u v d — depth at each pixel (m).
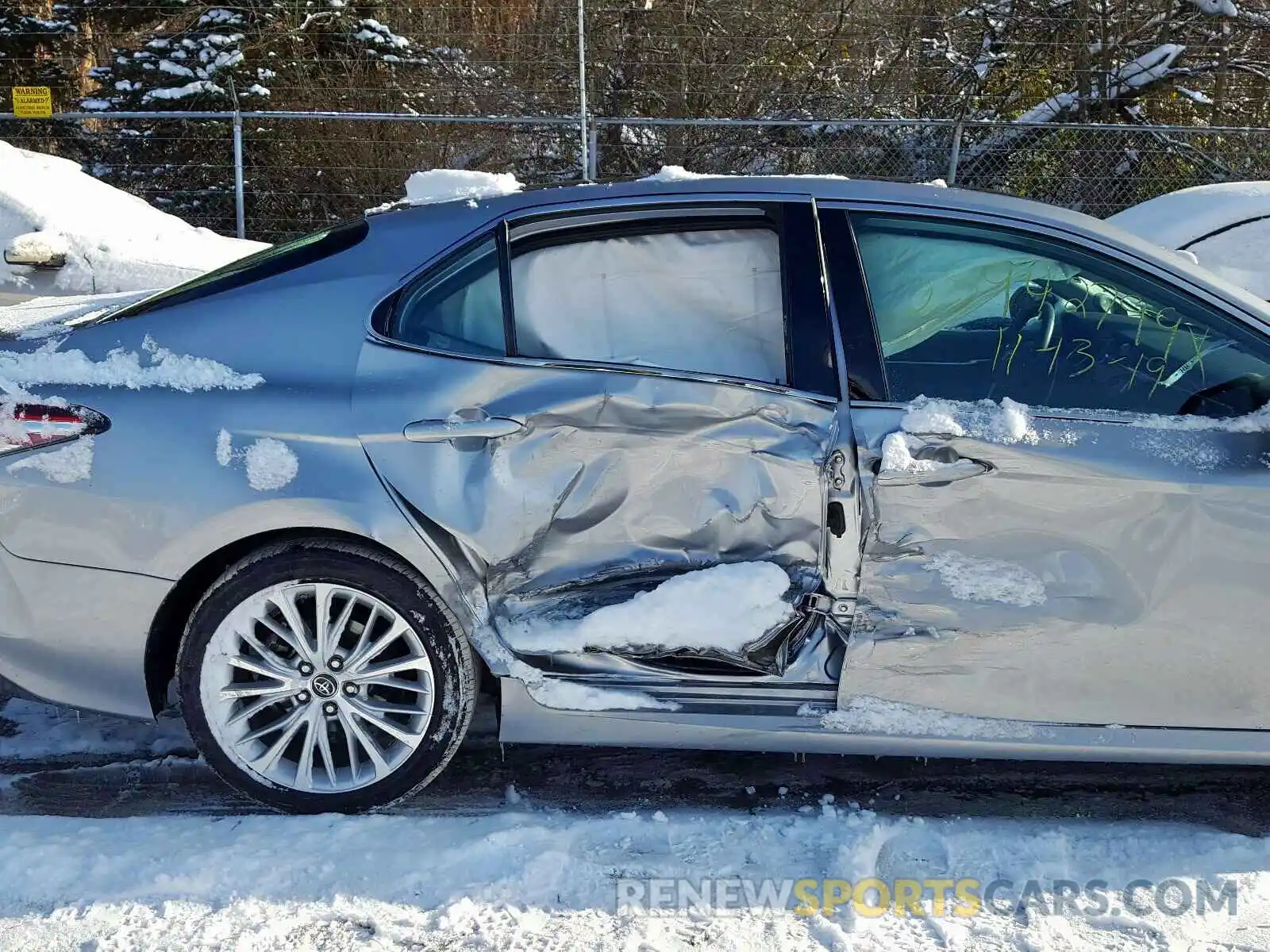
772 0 12.95
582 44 10.57
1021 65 13.27
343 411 3.02
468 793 3.32
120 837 2.99
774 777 3.48
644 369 3.11
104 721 3.74
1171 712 3.12
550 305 3.19
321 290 3.19
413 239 3.25
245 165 12.71
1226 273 6.09
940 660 3.10
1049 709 3.13
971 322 3.20
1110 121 12.75
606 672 3.12
